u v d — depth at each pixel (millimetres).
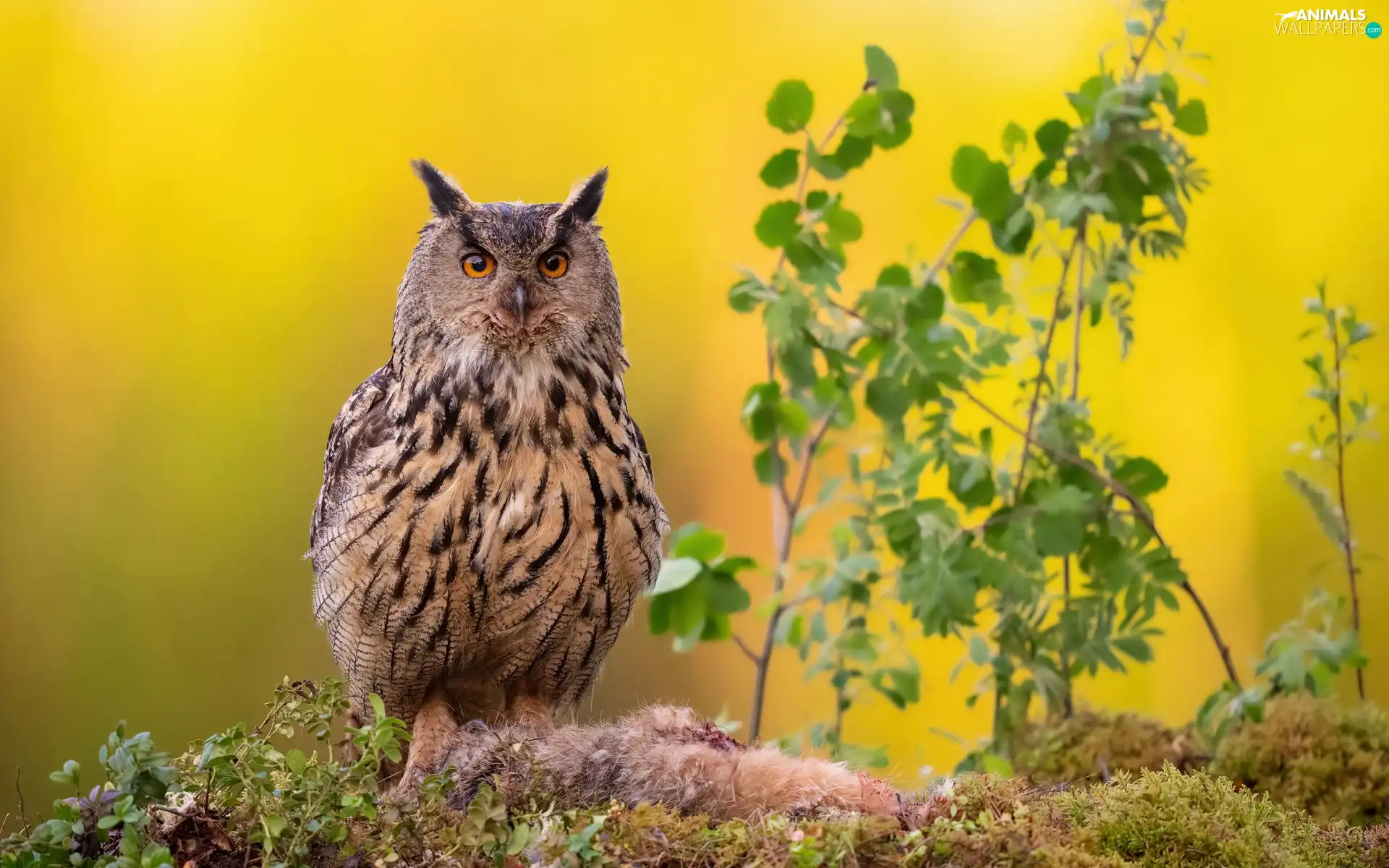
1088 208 16578
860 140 16656
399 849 16141
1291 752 16469
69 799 16156
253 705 22797
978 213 16609
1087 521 16578
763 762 16203
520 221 16516
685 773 16203
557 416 16484
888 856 16109
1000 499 16844
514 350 16484
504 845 16094
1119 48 18547
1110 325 17547
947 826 16125
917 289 16641
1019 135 16641
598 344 16531
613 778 16219
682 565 16656
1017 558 16578
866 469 16969
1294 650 16531
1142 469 16594
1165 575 16578
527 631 16531
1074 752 16562
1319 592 16625
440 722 16578
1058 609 16734
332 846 16156
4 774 21562
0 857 16109
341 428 16562
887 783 16219
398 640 16516
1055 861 16094
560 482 16469
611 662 22328
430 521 16453
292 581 23734
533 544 16469
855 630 16734
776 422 16719
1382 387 17797
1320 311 16672
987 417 17391
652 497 16547
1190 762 16531
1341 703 16766
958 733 17469
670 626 16672
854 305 16703
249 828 16156
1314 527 18172
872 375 16766
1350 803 16406
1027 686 16625
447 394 16469
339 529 16484
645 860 16109
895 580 16719
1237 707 16484
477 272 16500
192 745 16234
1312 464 17562
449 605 16484
